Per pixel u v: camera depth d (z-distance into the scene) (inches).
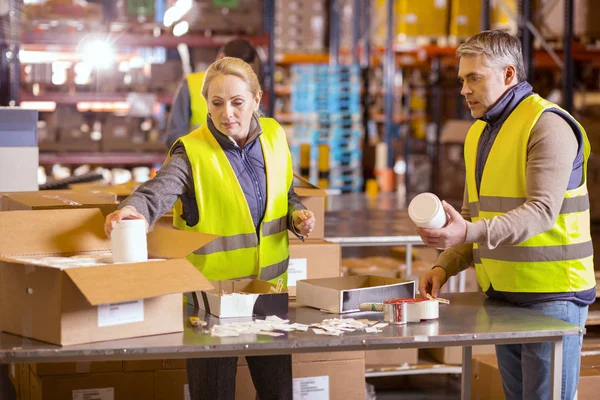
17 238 98.5
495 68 106.8
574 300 109.6
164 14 307.4
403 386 191.0
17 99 243.4
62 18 293.1
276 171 113.8
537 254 108.2
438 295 117.1
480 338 95.7
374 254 209.0
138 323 91.6
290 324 98.7
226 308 101.4
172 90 308.7
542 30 325.1
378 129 419.5
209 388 107.7
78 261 95.0
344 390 146.9
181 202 113.7
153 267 92.4
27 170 163.0
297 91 365.7
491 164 109.7
